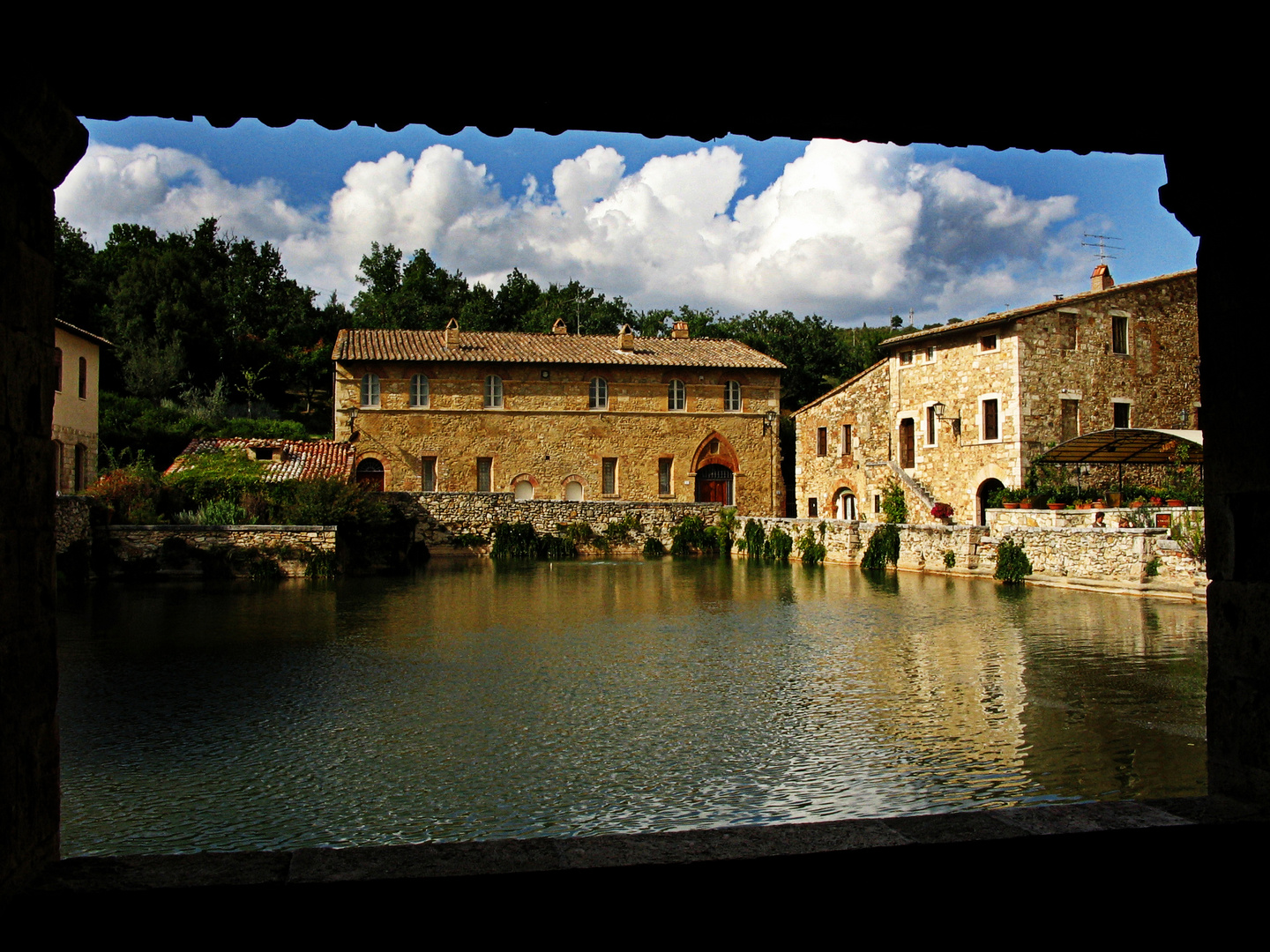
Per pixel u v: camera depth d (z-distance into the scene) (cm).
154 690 1113
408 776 789
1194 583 2041
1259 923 329
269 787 759
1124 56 351
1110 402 3089
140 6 298
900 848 320
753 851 317
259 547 2539
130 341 4684
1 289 303
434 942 292
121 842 639
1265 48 343
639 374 4381
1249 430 381
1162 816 352
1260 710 376
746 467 4494
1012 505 2800
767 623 1725
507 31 318
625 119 369
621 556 3628
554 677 1205
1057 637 1522
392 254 8106
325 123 365
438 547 3516
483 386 4212
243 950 283
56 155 334
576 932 298
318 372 5872
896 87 360
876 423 3603
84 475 3188
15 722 307
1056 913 321
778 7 312
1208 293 400
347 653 1375
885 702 1063
